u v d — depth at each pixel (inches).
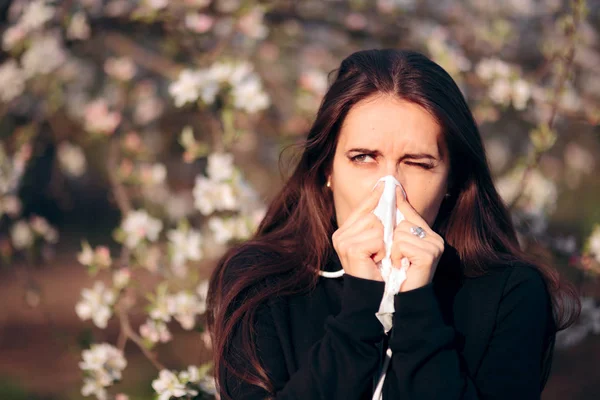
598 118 118.5
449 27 161.5
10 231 131.0
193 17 124.4
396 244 60.1
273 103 155.2
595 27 168.7
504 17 168.6
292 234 70.3
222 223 103.4
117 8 132.7
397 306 58.9
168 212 175.2
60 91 140.3
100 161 173.6
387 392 60.3
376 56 65.6
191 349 195.9
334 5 148.3
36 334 223.8
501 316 63.7
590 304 107.8
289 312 64.1
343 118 63.2
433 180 62.3
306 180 69.3
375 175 62.1
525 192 117.5
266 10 127.5
